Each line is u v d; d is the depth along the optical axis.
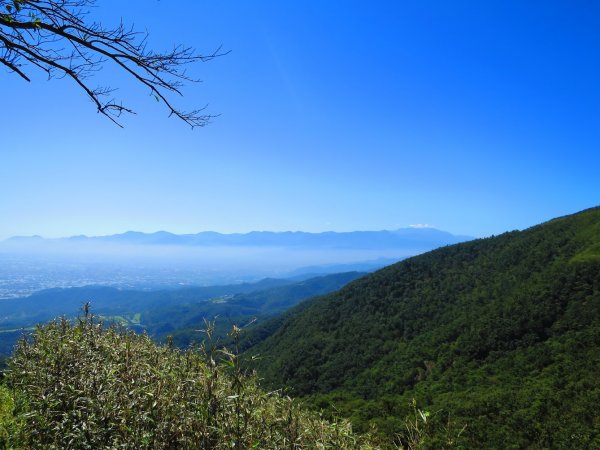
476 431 29.78
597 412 29.08
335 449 3.17
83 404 3.26
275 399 3.28
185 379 2.96
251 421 2.83
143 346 4.19
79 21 3.19
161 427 2.73
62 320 5.99
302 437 3.07
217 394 2.78
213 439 2.67
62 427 3.07
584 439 26.53
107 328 5.45
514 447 27.30
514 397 34.28
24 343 5.41
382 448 3.34
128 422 2.86
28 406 4.21
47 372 4.07
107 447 2.78
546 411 31.34
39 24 3.04
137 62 3.43
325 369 51.47
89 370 3.71
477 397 35.53
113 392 3.19
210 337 2.93
